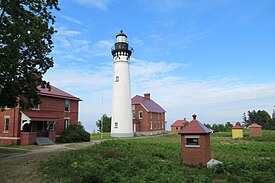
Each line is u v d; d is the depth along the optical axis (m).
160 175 10.07
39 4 19.09
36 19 17.94
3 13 17.20
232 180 10.20
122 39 46.19
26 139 29.70
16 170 12.64
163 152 18.94
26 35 17.41
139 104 56.59
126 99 45.22
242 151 20.12
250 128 40.41
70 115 39.09
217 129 68.25
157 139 37.38
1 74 18.14
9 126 30.95
